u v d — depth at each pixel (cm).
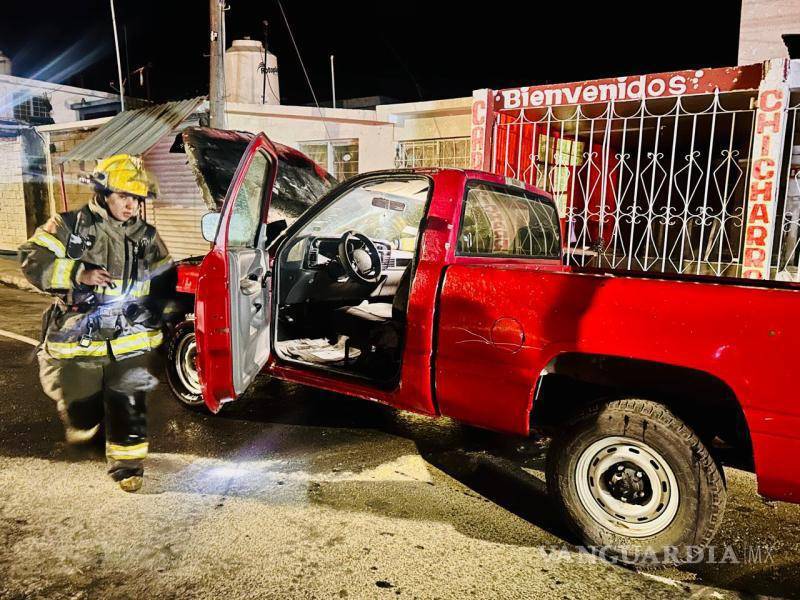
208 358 316
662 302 264
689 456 265
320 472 369
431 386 329
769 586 269
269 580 260
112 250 324
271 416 462
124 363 332
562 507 297
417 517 319
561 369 303
